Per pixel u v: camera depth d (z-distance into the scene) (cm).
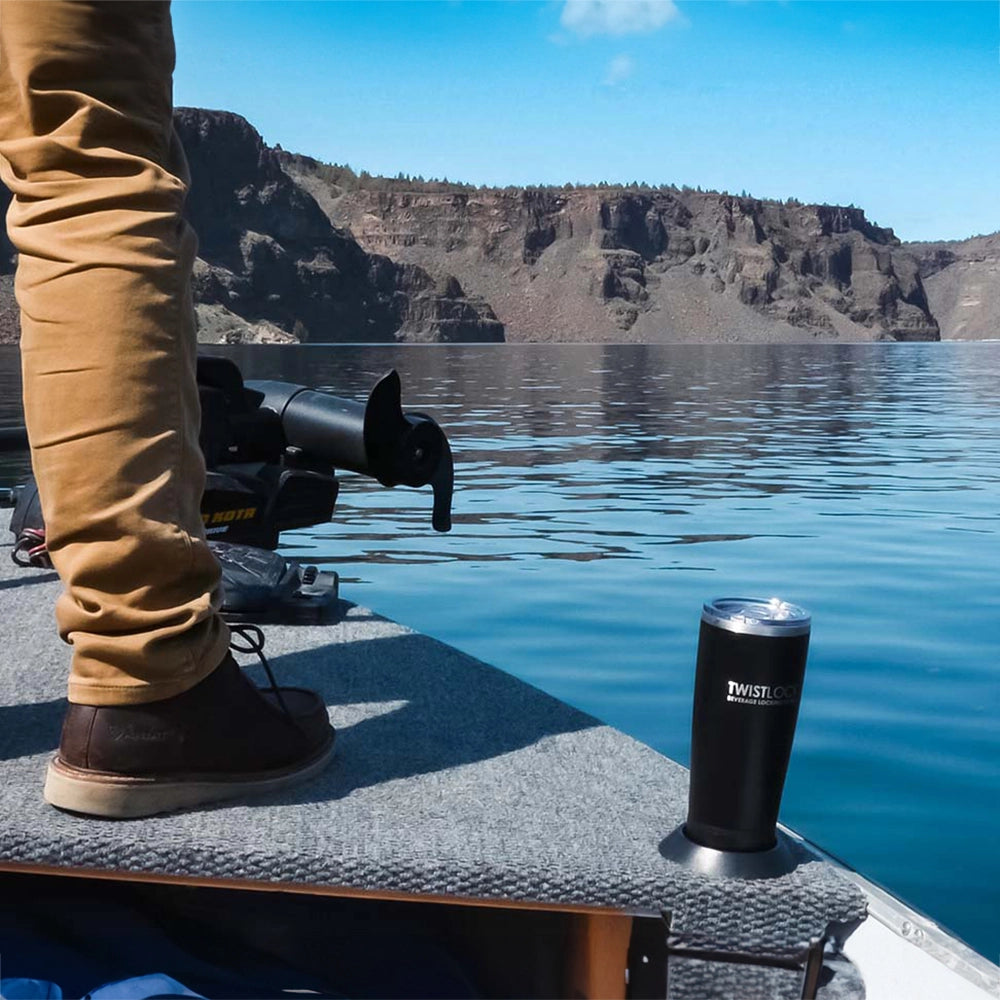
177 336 123
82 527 118
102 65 120
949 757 379
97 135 120
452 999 119
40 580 243
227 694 126
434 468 238
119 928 122
